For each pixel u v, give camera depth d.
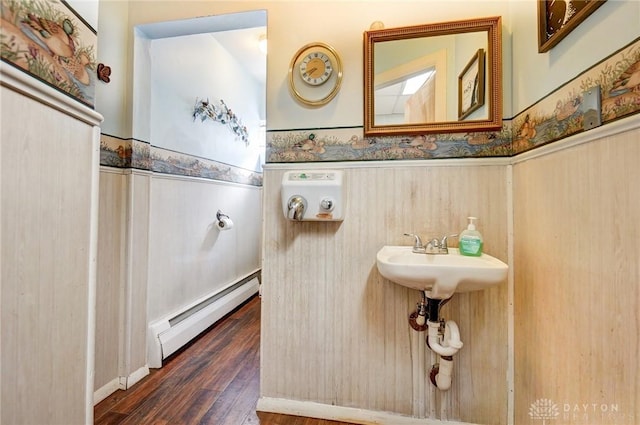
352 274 1.40
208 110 2.48
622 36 0.71
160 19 1.64
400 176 1.37
